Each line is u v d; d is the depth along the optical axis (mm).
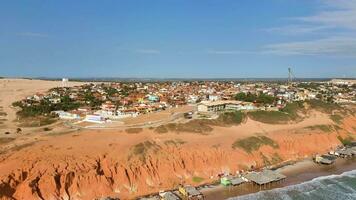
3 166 84875
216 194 89875
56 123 136125
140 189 90812
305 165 115688
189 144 110750
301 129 141500
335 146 138000
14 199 77062
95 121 136625
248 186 95250
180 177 97750
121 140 108000
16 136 111812
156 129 119125
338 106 180500
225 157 108875
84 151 97812
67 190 83500
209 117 142000
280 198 87562
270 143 124000
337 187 95750
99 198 84812
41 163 87812
